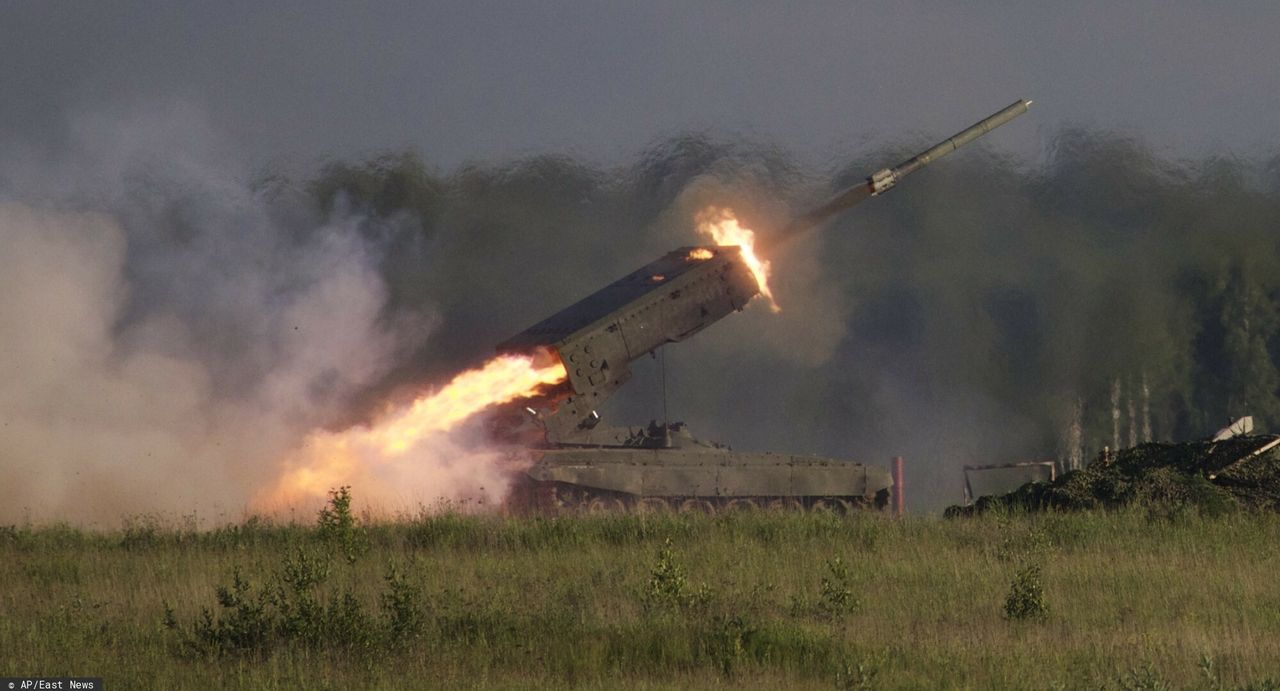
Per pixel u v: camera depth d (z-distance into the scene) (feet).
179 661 138.92
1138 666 134.72
